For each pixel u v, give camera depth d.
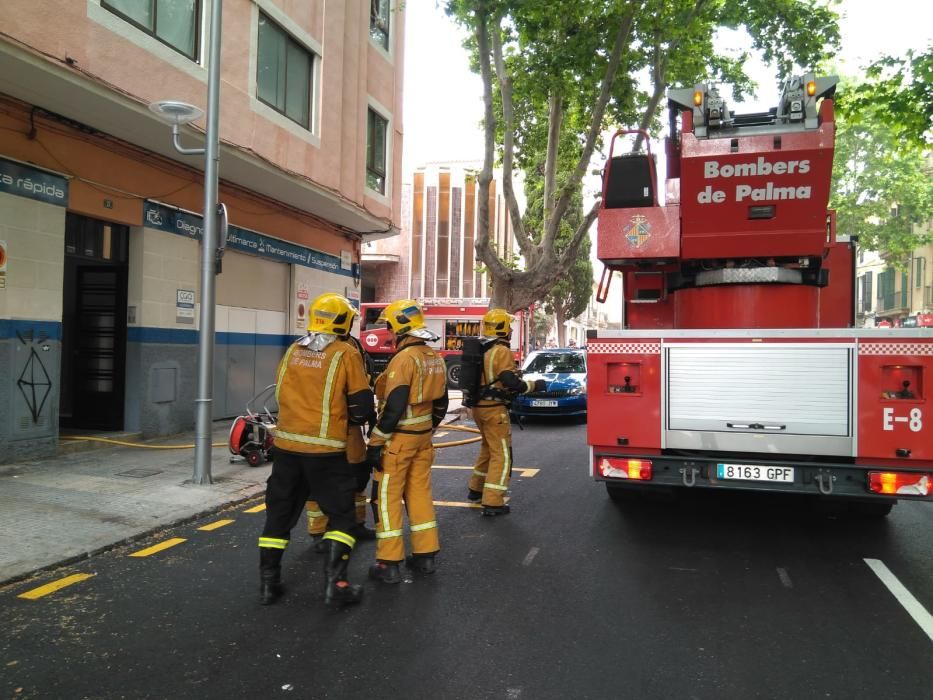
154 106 6.66
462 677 3.23
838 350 4.63
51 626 3.79
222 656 3.44
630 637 3.68
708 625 3.84
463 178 36.81
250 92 9.85
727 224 5.43
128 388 9.45
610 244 5.78
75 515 5.80
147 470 7.59
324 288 14.01
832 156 5.09
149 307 9.47
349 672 3.27
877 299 40.66
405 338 4.70
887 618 3.95
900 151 12.45
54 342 7.97
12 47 6.39
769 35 13.64
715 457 4.97
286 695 3.06
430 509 4.76
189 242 10.20
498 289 14.31
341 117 12.28
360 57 13.04
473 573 4.73
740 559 5.03
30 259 7.64
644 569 4.81
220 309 11.27
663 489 6.53
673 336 4.97
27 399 7.69
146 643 3.59
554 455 9.72
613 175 5.83
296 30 10.93
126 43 7.78
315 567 4.84
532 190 26.67
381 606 4.11
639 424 5.03
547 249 14.04
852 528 5.87
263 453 8.10
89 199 8.45
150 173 9.42
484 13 11.61
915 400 4.48
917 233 33.97
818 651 3.51
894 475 4.53
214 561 4.96
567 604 4.15
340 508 4.15
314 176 11.43
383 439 4.46
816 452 4.67
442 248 36.66
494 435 6.30
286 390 4.21
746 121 5.56
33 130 7.66
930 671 3.30
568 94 13.16
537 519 6.17
